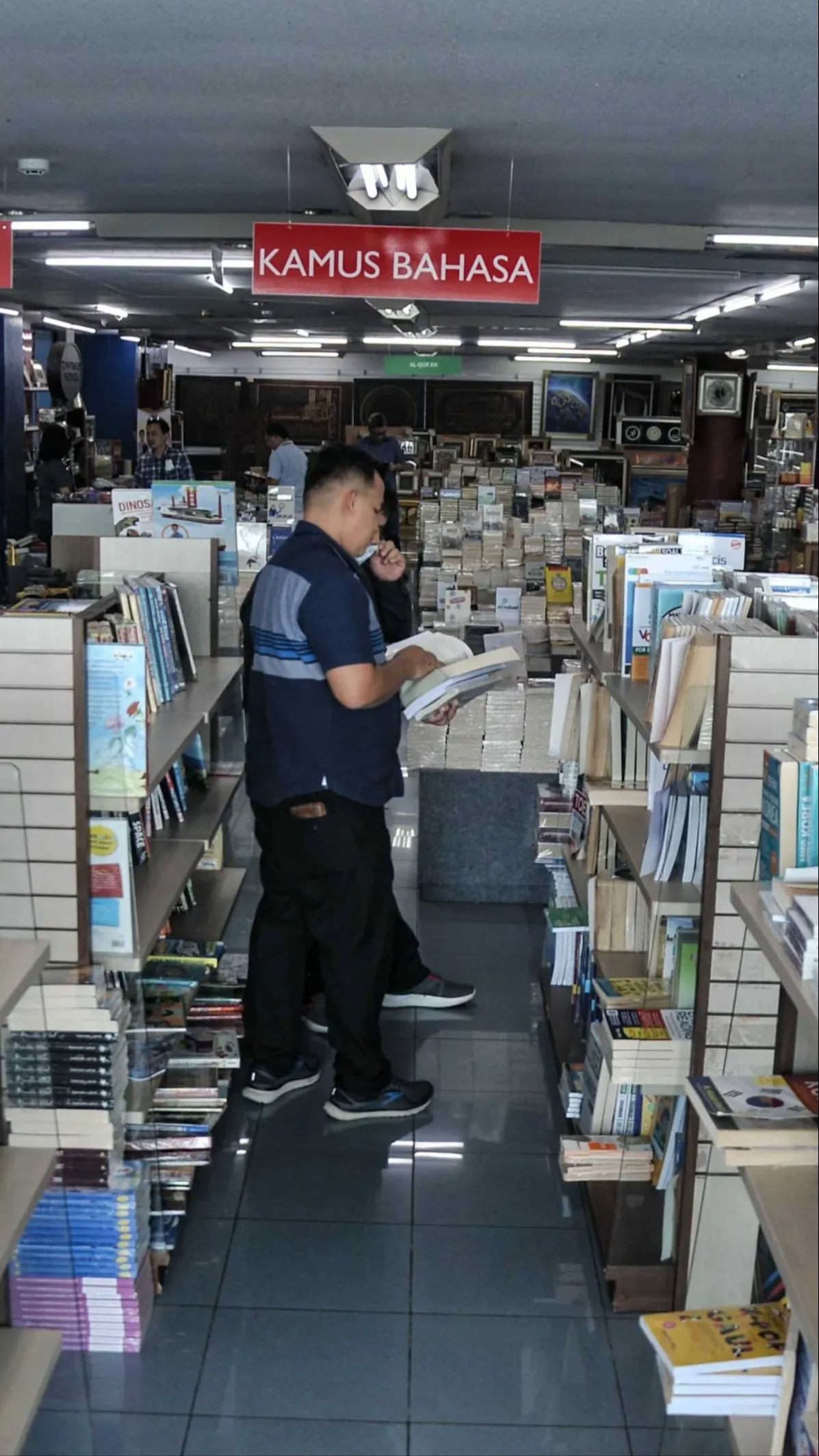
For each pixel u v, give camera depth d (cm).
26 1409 225
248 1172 362
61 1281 284
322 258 620
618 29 447
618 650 348
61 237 890
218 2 426
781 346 1875
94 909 277
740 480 2092
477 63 495
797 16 429
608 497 1299
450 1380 280
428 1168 365
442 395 2450
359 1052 383
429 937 523
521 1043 441
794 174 694
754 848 264
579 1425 268
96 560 451
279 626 344
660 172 694
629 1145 317
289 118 595
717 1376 211
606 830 391
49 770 267
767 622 280
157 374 2192
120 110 587
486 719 543
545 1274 319
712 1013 273
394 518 1104
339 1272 318
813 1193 190
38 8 436
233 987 382
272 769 357
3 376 1441
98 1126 277
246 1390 276
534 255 617
